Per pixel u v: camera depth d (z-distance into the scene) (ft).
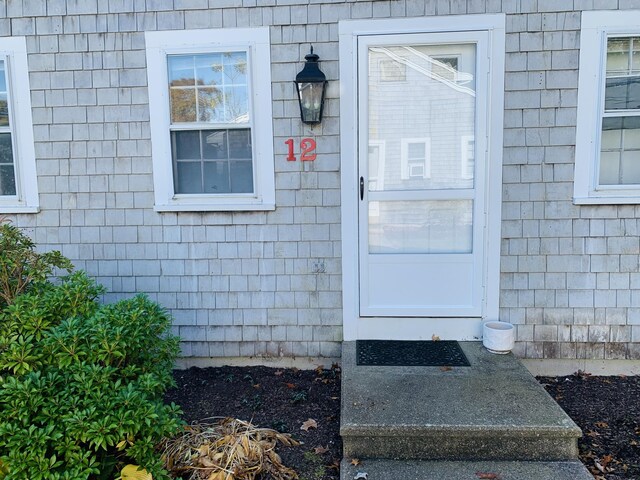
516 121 11.30
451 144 11.63
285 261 12.12
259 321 12.34
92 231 12.36
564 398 10.76
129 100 11.93
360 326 12.10
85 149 12.16
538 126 11.28
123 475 7.10
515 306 11.78
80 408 7.13
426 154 11.69
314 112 11.35
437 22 11.17
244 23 11.51
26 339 7.57
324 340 12.24
